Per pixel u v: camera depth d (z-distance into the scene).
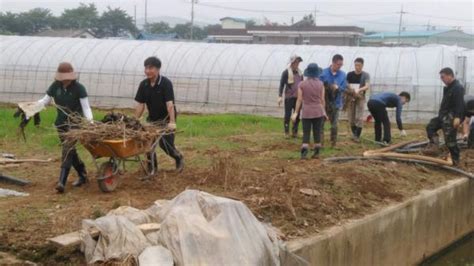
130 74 23.59
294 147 13.23
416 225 9.70
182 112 22.45
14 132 14.09
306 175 9.57
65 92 8.43
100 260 5.81
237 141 14.03
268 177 9.27
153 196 8.34
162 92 9.11
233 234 6.07
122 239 5.95
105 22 84.75
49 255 6.08
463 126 14.05
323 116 11.60
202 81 22.73
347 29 65.12
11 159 10.88
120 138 8.16
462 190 11.38
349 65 21.70
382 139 14.72
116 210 6.79
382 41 74.00
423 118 20.20
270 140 14.25
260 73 22.20
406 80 20.45
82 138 8.10
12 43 25.67
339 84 13.09
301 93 11.52
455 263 10.32
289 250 6.69
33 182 9.21
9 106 22.62
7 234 6.43
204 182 9.05
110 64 23.92
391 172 10.77
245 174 9.43
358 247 8.06
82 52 24.53
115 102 23.78
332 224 7.87
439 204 10.45
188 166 10.45
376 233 8.49
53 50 24.89
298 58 14.12
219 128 16.47
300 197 8.40
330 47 23.39
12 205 7.64
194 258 5.77
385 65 21.03
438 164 11.84
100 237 6.05
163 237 5.94
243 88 22.31
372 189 9.59
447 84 11.89
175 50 23.84
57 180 9.34
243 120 18.38
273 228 7.10
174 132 9.18
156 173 9.45
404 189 10.15
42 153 11.85
